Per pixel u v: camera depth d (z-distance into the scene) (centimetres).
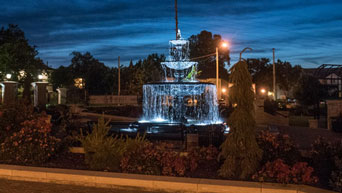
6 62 2919
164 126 1259
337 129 1524
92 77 4831
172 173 711
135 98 3028
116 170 759
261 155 692
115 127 1358
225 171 696
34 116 1025
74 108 1661
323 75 2778
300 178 633
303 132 1501
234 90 691
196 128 1224
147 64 4350
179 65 1805
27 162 814
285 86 5262
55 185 691
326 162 702
